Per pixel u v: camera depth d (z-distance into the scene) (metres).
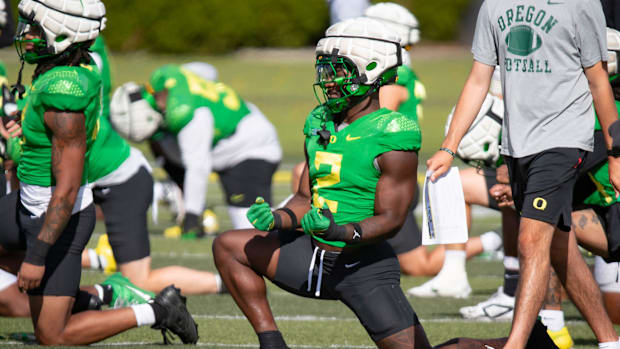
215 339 18.92
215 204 45.00
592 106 15.34
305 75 117.75
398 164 14.05
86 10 16.31
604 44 15.00
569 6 14.88
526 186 15.19
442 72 118.50
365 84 14.26
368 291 14.48
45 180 16.78
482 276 27.80
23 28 16.27
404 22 23.31
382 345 14.59
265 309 15.25
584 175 17.62
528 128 15.20
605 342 16.06
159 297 17.84
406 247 26.97
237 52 146.38
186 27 143.12
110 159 22.36
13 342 18.02
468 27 150.50
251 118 31.62
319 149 14.60
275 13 148.50
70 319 17.36
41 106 16.06
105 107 24.36
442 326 20.61
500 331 20.08
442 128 73.31
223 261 15.21
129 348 17.64
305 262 14.78
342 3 26.97
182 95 30.62
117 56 139.75
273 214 14.74
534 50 15.11
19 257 19.14
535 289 14.59
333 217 14.35
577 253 16.05
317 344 18.70
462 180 23.39
